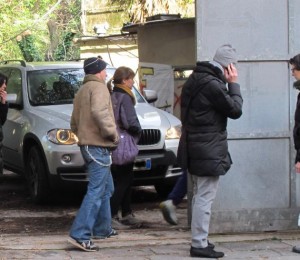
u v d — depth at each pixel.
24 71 10.53
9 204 9.73
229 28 7.24
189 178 7.55
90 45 22.41
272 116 7.36
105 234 7.27
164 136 9.17
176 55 15.62
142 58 16.86
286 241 7.14
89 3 23.41
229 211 7.36
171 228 7.89
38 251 6.69
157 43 16.16
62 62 11.18
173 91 15.59
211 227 7.35
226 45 6.48
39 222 8.44
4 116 8.12
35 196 9.42
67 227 8.13
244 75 7.29
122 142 7.54
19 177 12.30
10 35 22.00
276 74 7.34
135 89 10.53
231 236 7.30
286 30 7.32
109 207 7.22
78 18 29.11
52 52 29.41
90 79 6.73
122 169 7.79
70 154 8.78
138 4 19.62
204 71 6.28
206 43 7.22
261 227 7.45
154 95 10.71
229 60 6.32
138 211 9.18
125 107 7.57
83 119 6.69
